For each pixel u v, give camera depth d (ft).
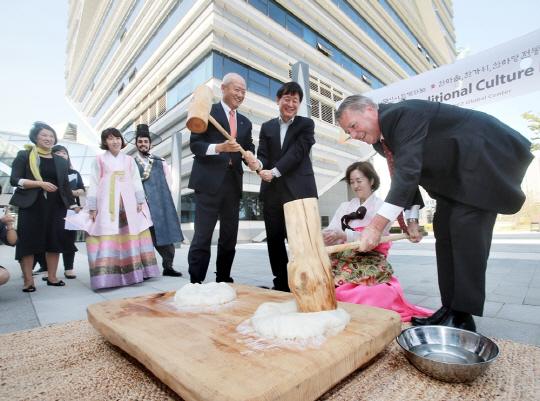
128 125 67.51
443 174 5.07
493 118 5.16
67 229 10.85
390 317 3.93
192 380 2.52
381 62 71.56
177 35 47.62
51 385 3.35
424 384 3.27
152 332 3.63
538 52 11.67
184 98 46.50
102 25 89.76
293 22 50.88
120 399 3.07
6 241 9.47
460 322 5.03
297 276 3.83
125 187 10.60
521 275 11.43
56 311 7.18
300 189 8.32
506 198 4.70
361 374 3.52
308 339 3.21
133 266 10.34
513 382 3.21
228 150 7.45
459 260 4.93
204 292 5.01
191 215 45.09
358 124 5.52
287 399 2.40
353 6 63.62
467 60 13.14
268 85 46.96
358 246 4.40
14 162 9.82
